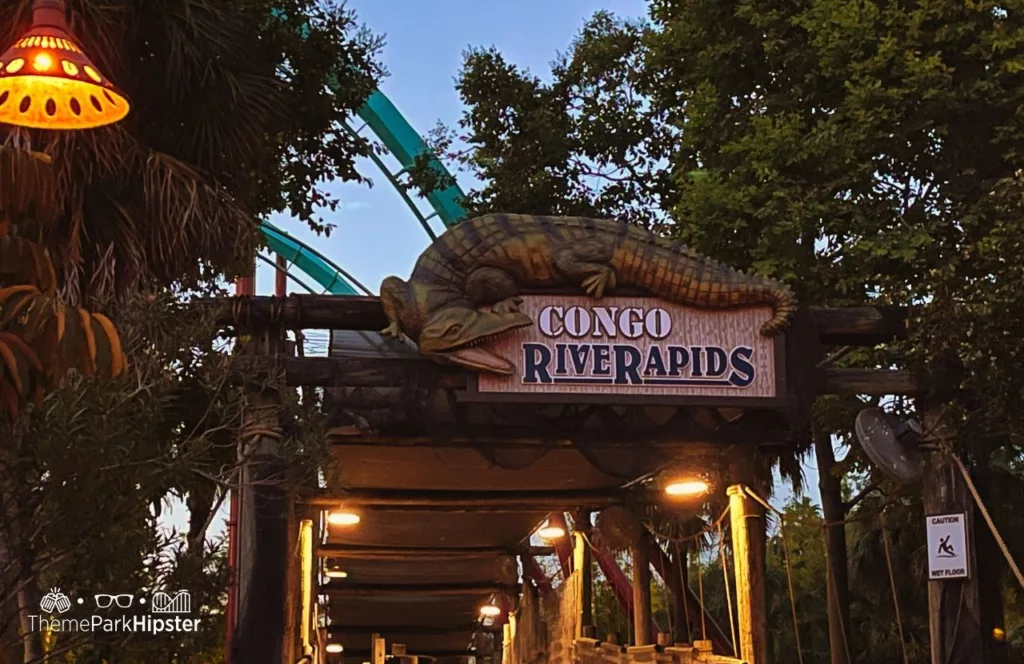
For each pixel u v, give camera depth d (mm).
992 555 10125
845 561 15477
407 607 22422
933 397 9906
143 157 9562
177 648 6879
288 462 8867
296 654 13836
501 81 18859
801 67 13438
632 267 9570
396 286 9398
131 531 6688
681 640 15844
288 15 13859
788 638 23141
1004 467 16000
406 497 14188
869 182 12500
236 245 10117
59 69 5176
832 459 15383
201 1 10086
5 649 7008
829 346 10359
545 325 9500
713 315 9719
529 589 18969
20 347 5078
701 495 13594
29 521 6305
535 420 10055
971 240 11906
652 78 18594
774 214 12508
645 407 10188
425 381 9445
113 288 8695
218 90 10258
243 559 8961
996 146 12391
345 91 14797
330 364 9414
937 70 11883
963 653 9609
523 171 18422
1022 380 9180
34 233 5855
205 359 7934
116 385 6559
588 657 14094
